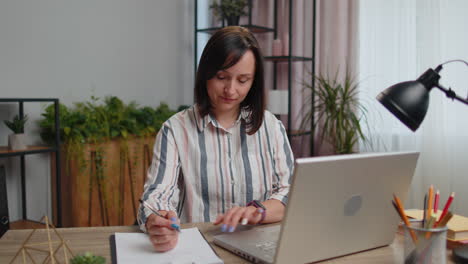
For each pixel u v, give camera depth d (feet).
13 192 8.30
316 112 11.33
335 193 2.84
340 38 10.77
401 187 3.22
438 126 9.43
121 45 10.11
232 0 10.69
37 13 8.50
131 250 3.20
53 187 8.84
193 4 11.94
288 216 2.69
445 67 9.31
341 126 9.85
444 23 9.29
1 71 8.02
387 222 3.31
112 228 3.85
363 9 10.44
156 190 4.09
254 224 3.83
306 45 11.46
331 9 10.87
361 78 10.55
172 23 11.37
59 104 8.66
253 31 11.39
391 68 10.08
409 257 2.71
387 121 10.20
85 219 8.54
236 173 4.64
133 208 9.36
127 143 9.21
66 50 9.02
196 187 4.56
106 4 9.73
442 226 2.71
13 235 3.62
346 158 2.77
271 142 4.87
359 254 3.23
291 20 10.57
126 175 9.22
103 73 9.75
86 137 8.50
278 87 12.05
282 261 2.81
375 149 10.41
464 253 3.06
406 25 9.79
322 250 2.99
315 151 11.51
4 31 8.02
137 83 10.53
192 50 12.02
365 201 3.06
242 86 4.13
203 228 3.84
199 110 4.53
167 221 3.24
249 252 3.10
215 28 11.02
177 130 4.58
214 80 4.11
